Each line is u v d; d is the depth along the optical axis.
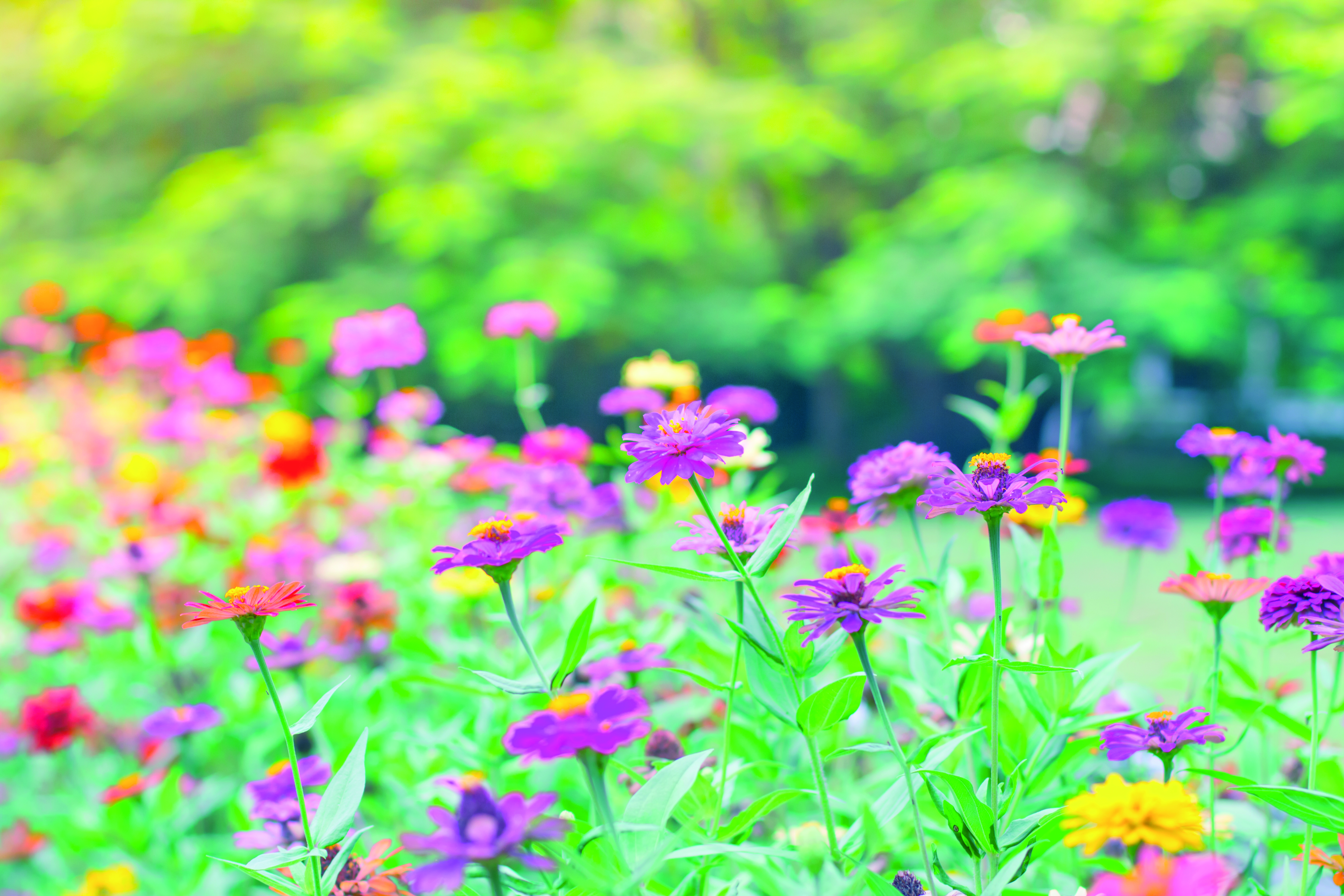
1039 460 1.65
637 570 2.89
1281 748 2.12
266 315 9.93
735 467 2.24
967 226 11.47
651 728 1.24
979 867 1.35
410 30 12.74
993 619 1.49
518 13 13.23
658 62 13.69
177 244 10.37
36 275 10.12
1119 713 1.67
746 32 15.38
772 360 12.55
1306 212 11.23
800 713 1.28
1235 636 2.04
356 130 10.28
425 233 9.59
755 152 11.55
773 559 1.34
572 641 1.42
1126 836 1.11
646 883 1.30
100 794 2.66
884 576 1.27
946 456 1.58
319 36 11.30
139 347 5.02
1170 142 12.39
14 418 4.96
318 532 3.79
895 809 1.34
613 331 11.55
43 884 2.71
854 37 13.98
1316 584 1.32
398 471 3.75
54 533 3.92
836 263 14.36
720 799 1.40
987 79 11.90
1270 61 10.93
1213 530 2.01
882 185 13.73
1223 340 10.98
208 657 3.30
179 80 11.66
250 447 4.76
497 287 9.68
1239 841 1.93
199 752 2.82
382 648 2.44
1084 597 4.56
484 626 2.84
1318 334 11.48
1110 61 11.35
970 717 1.59
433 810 1.10
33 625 2.94
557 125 10.97
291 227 10.47
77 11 12.32
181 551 3.59
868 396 14.66
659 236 10.91
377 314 3.69
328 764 1.96
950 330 11.09
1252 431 14.17
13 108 12.08
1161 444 15.43
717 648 1.82
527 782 2.06
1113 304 10.52
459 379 10.23
